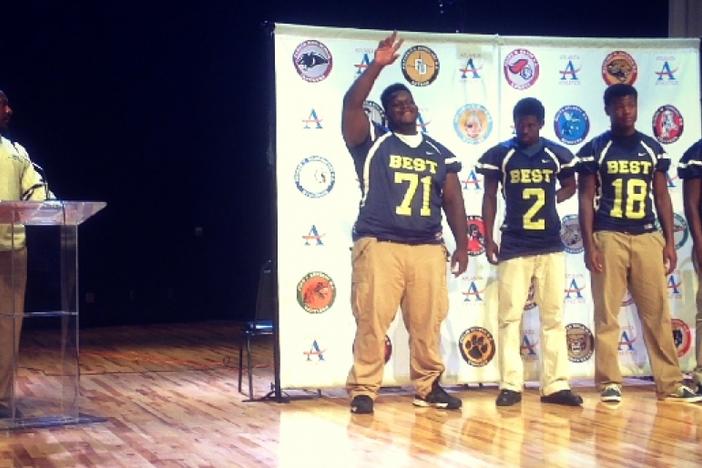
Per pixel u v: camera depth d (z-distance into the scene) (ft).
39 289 35.06
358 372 17.28
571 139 19.57
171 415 17.22
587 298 19.66
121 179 36.09
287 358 18.49
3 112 17.08
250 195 36.37
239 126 35.24
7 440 15.07
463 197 18.71
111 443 14.78
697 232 18.74
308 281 18.54
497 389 19.67
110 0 34.01
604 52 19.67
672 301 19.92
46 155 34.37
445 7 27.45
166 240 37.32
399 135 17.51
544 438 14.78
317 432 15.44
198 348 29.53
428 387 17.62
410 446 14.28
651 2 26.61
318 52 18.52
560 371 18.04
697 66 19.97
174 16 34.45
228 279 38.09
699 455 13.53
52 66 33.91
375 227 17.16
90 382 21.93
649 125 19.86
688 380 19.86
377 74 16.66
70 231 16.30
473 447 14.16
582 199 18.48
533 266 18.15
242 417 16.93
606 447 14.08
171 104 35.55
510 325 18.08
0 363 16.51
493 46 19.30
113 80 34.78
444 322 19.12
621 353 19.77
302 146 18.49
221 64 34.65
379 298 17.11
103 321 36.88
